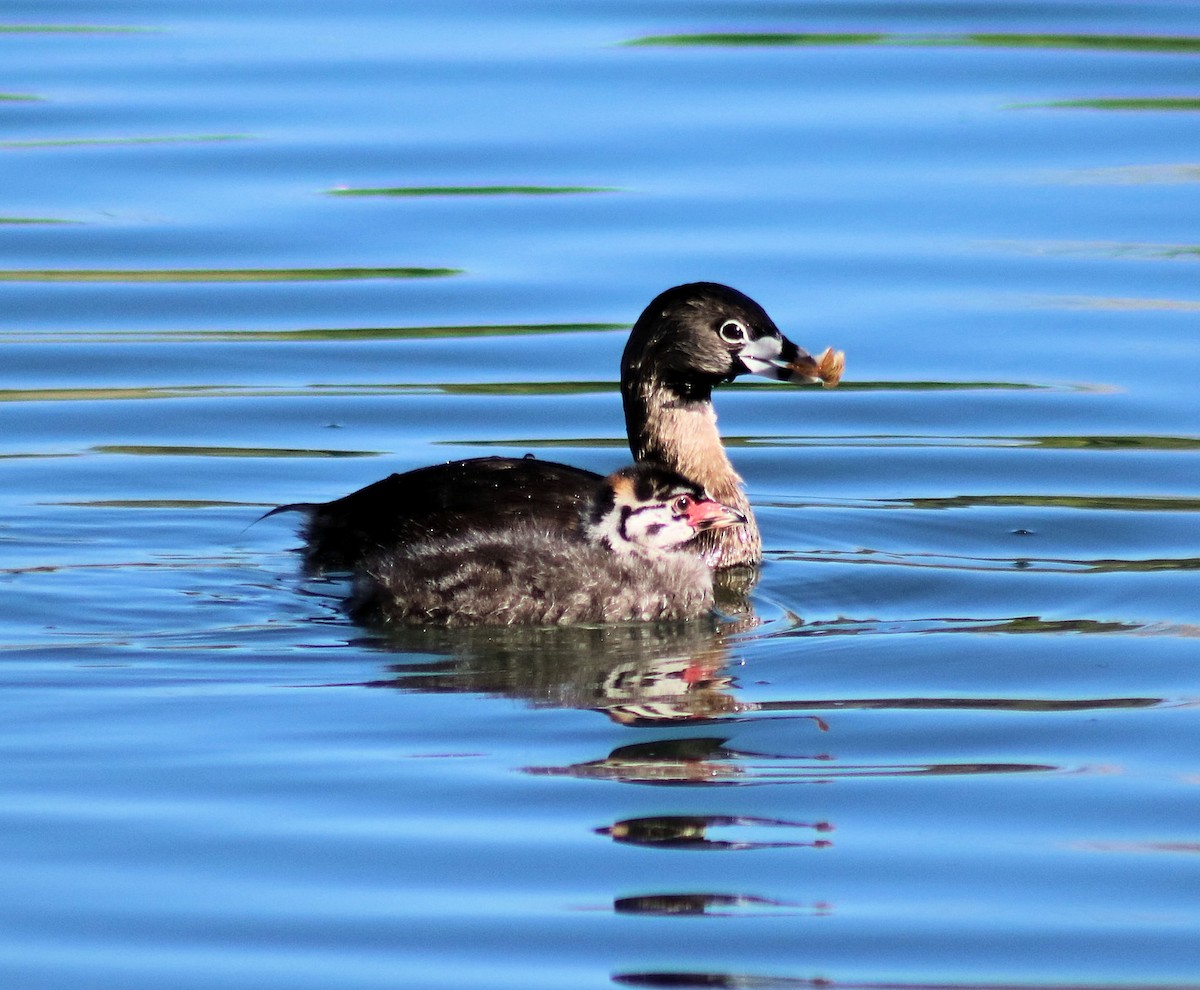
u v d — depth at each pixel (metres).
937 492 16.25
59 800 10.32
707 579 13.68
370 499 14.09
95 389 18.11
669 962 8.85
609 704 11.72
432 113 24.95
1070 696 11.93
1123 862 9.82
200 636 12.73
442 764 10.82
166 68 26.56
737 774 10.76
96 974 8.78
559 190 22.91
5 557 14.20
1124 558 14.66
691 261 21.00
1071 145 24.08
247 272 20.97
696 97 25.56
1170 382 18.44
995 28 28.45
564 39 28.02
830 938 9.13
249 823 10.11
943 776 10.77
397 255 21.30
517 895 9.49
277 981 8.74
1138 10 29.31
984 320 19.75
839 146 24.05
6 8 29.83
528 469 14.01
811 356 15.20
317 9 29.73
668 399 15.47
